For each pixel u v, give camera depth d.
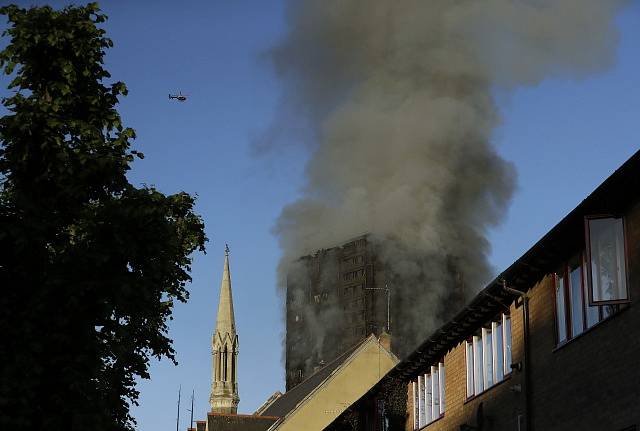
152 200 23.52
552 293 28.17
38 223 22.47
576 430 25.91
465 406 35.88
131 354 24.73
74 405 21.58
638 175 22.33
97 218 22.97
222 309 129.12
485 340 34.28
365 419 50.62
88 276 22.48
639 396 22.59
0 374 21.00
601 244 23.94
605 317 24.52
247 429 79.19
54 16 24.30
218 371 126.62
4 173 23.48
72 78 23.89
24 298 22.27
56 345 21.95
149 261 23.31
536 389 28.84
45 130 23.23
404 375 44.25
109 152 23.92
